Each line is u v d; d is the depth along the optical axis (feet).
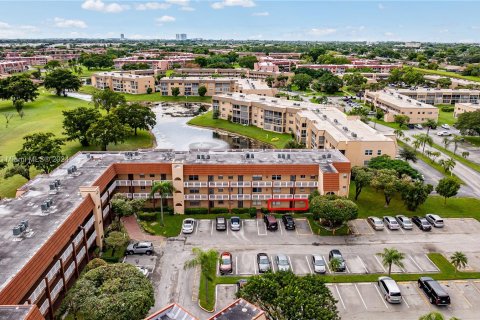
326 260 220.84
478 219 271.28
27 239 175.94
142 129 536.83
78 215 202.08
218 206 285.43
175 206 276.62
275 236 247.70
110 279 164.14
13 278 144.77
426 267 215.31
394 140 350.23
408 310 182.39
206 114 631.56
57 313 163.63
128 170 274.98
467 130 472.03
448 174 360.89
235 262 219.00
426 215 269.64
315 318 136.98
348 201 249.14
